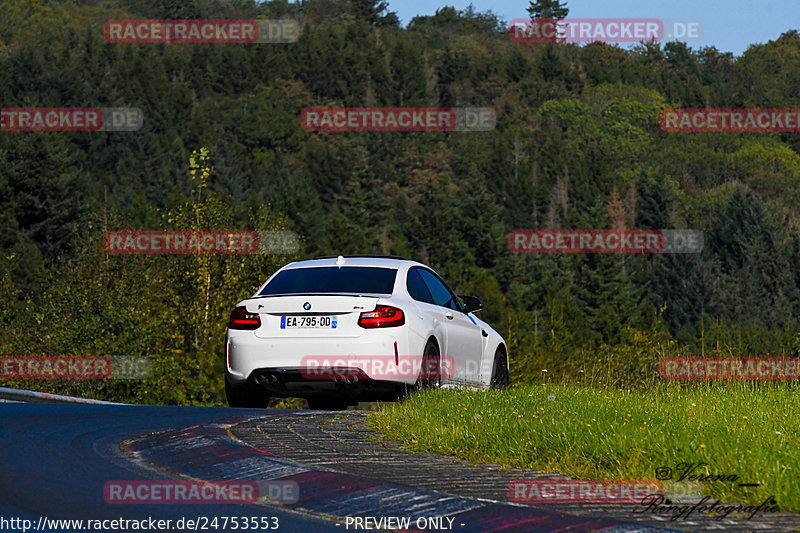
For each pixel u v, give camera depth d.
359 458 23.67
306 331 35.38
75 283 140.62
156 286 144.00
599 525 16.78
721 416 31.36
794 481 18.81
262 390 37.09
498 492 19.66
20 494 19.80
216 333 139.88
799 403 38.12
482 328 42.84
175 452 24.73
